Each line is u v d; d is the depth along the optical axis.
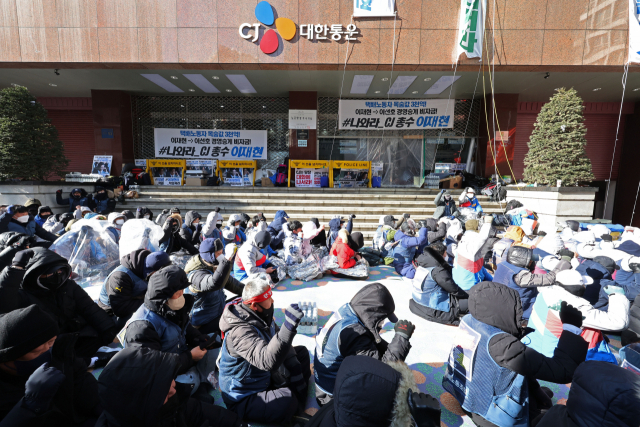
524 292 3.42
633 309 3.26
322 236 6.99
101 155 13.41
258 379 2.23
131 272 2.99
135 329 2.11
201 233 6.07
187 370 2.48
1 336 1.62
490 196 11.11
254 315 2.21
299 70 10.14
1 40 9.13
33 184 8.44
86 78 11.41
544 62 9.14
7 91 8.41
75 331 2.58
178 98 14.44
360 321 2.26
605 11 8.85
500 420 2.00
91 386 1.99
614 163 15.31
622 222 15.00
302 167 13.41
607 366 1.30
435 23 9.13
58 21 9.09
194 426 1.85
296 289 5.02
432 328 3.79
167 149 14.34
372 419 1.17
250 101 14.62
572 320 2.27
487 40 9.10
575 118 8.78
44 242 4.99
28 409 1.41
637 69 9.31
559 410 1.44
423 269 4.02
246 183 13.81
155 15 9.13
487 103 13.70
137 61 9.29
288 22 9.16
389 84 12.09
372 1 8.99
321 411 1.52
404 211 10.66
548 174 9.06
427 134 14.71
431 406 1.16
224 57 9.33
